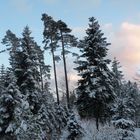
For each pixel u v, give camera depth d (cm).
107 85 3309
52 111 3662
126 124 2662
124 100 2792
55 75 5059
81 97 3375
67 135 3056
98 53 3416
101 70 3328
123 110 2741
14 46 5097
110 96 3322
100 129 2855
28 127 2227
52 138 3322
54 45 4994
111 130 2736
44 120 3192
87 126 3288
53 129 3384
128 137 2670
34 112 3106
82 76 3347
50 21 4947
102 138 2742
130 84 5991
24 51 3300
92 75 3328
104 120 3403
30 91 3125
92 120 3634
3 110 2145
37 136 2253
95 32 3459
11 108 2167
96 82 3228
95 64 3378
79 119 3241
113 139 2698
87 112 3416
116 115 2759
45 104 3534
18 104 2200
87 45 3412
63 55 4944
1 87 2225
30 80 3147
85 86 3316
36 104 3148
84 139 2903
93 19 3494
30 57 3303
